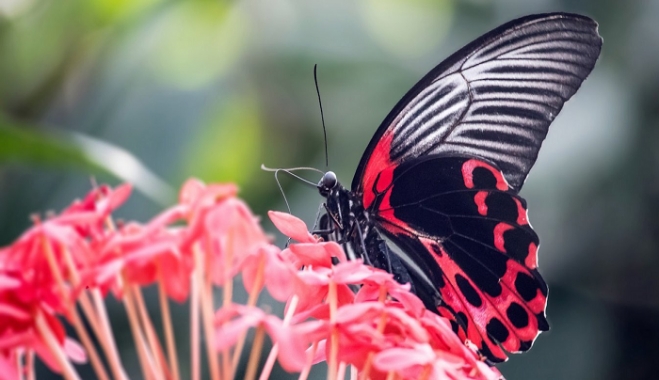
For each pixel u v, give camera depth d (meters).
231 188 0.56
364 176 0.62
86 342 0.55
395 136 0.62
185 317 0.73
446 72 0.62
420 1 0.90
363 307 0.56
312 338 0.56
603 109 0.75
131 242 0.55
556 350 0.73
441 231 0.62
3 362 0.54
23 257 0.55
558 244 0.75
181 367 0.72
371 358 0.56
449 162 0.62
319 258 0.57
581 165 0.75
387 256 0.62
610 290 0.75
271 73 0.85
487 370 0.56
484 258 0.61
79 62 0.73
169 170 0.76
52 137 0.62
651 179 0.75
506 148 0.62
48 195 0.73
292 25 0.88
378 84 0.85
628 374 0.73
